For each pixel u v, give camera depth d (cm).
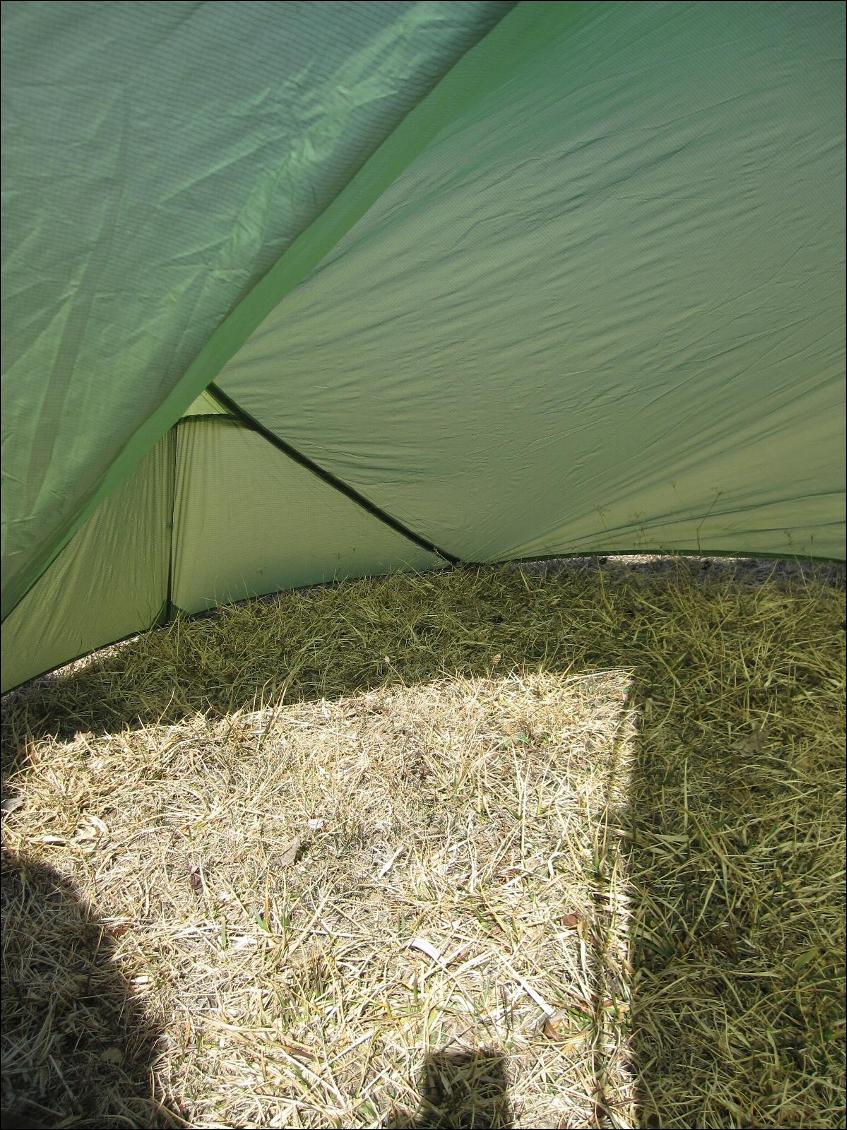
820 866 240
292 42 156
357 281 257
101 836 256
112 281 170
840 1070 196
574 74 205
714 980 215
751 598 333
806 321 262
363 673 314
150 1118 192
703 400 289
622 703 295
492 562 366
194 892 240
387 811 261
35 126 158
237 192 165
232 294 173
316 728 291
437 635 331
